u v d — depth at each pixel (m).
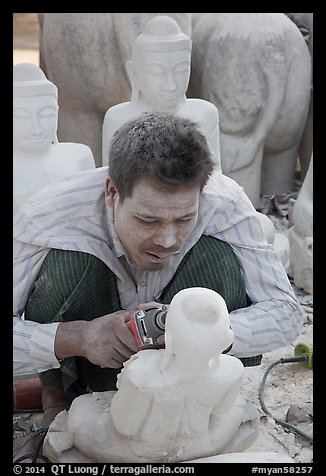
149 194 1.88
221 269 2.25
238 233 2.28
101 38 4.00
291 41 4.17
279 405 2.59
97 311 2.28
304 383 2.72
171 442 1.93
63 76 4.16
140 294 2.27
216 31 4.20
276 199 4.43
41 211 2.21
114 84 4.11
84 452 2.00
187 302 1.79
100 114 4.27
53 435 2.04
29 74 3.14
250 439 2.12
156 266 2.10
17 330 2.16
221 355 1.94
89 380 2.36
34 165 3.15
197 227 2.23
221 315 1.79
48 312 2.24
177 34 3.44
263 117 4.19
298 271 3.54
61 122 4.32
